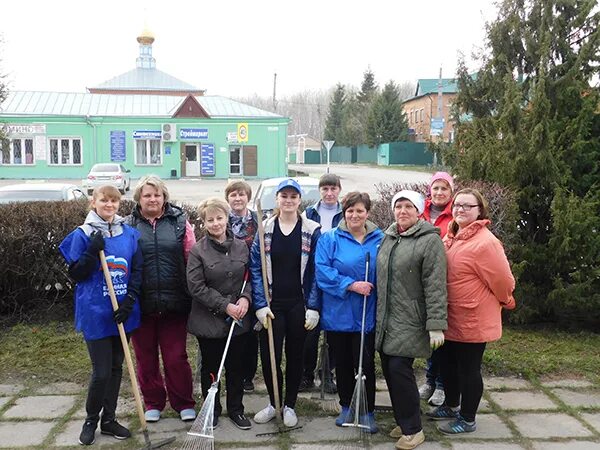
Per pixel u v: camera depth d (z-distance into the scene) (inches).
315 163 2603.3
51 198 449.1
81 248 156.1
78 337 245.1
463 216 161.2
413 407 158.4
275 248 170.7
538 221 271.1
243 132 1408.7
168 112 1433.3
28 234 255.8
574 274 248.7
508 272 157.6
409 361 159.2
